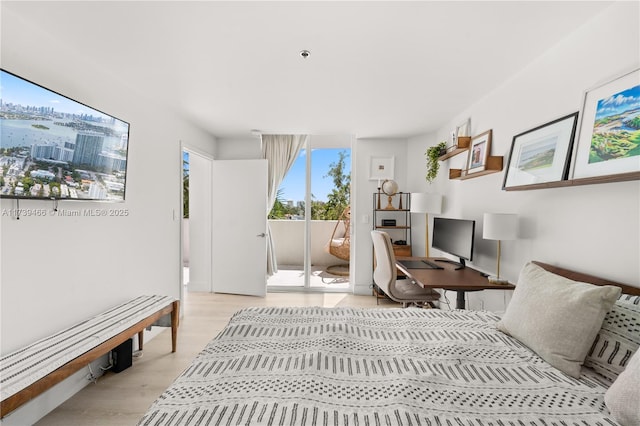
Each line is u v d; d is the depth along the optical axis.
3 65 1.58
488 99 2.72
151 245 2.88
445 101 2.93
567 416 1.00
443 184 3.72
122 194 2.36
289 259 6.06
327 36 1.85
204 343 2.86
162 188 3.06
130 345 2.43
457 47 1.96
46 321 1.81
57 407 1.94
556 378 1.22
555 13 1.61
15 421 1.70
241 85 2.58
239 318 1.86
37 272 1.76
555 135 1.86
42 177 1.70
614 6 1.52
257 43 1.93
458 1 1.53
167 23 1.72
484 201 2.76
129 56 2.09
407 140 4.39
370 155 4.41
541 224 2.02
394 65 2.21
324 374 1.23
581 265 1.71
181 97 2.86
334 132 4.12
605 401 1.03
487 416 1.00
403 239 4.42
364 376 1.23
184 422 0.95
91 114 2.02
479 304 2.83
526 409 1.03
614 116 1.47
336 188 4.77
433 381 1.19
